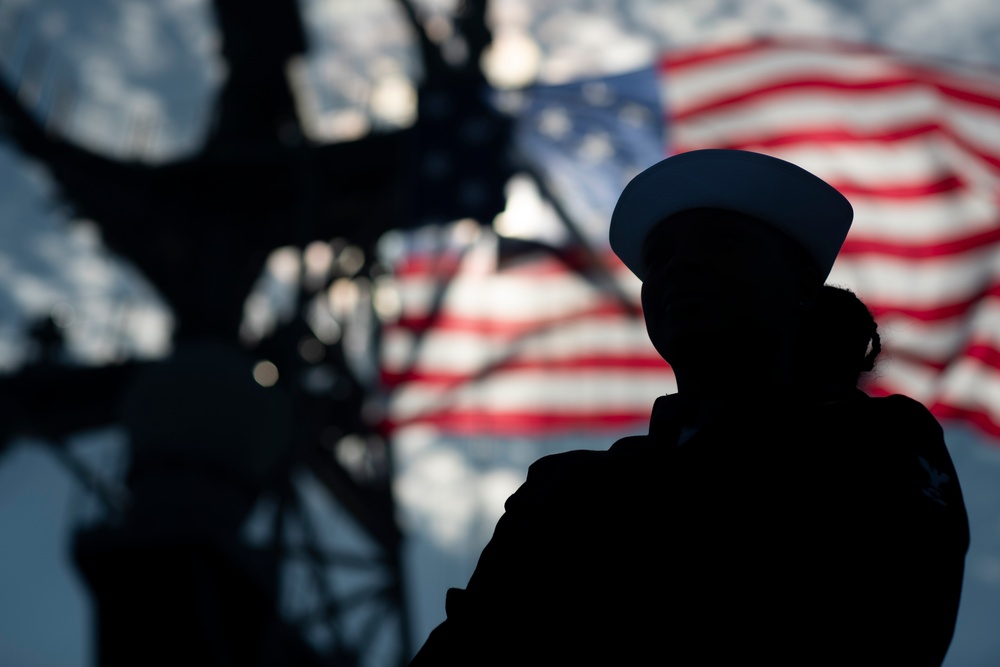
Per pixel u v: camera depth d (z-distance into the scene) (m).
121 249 17.38
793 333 1.39
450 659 1.20
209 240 17.44
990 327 15.68
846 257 16.19
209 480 13.81
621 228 1.49
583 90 17.98
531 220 17.47
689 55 18.22
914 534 1.02
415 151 17.50
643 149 17.42
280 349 16.80
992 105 17.06
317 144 17.88
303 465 17.19
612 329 17.25
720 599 1.04
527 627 1.15
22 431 15.81
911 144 16.98
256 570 14.02
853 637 0.99
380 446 18.48
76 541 13.26
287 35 18.77
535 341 17.31
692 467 1.14
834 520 1.04
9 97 16.48
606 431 16.78
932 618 1.00
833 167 16.98
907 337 15.52
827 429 1.11
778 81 17.88
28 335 17.95
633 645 1.07
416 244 17.89
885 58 17.88
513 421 17.03
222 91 18.91
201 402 14.14
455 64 19.48
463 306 17.67
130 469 13.94
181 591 13.06
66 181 16.88
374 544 18.50
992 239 15.78
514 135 17.58
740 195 1.39
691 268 1.36
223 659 13.22
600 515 1.16
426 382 17.41
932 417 1.16
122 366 17.25
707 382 1.33
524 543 1.21
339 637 17.12
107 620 13.27
